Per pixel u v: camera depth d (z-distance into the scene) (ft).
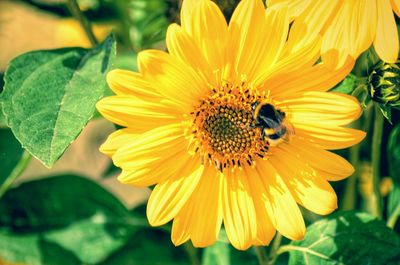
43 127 1.13
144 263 1.45
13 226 1.45
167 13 1.43
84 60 1.22
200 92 1.23
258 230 1.23
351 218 1.28
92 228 1.47
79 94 1.17
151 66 1.14
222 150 1.26
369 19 1.13
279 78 1.20
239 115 1.25
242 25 1.16
